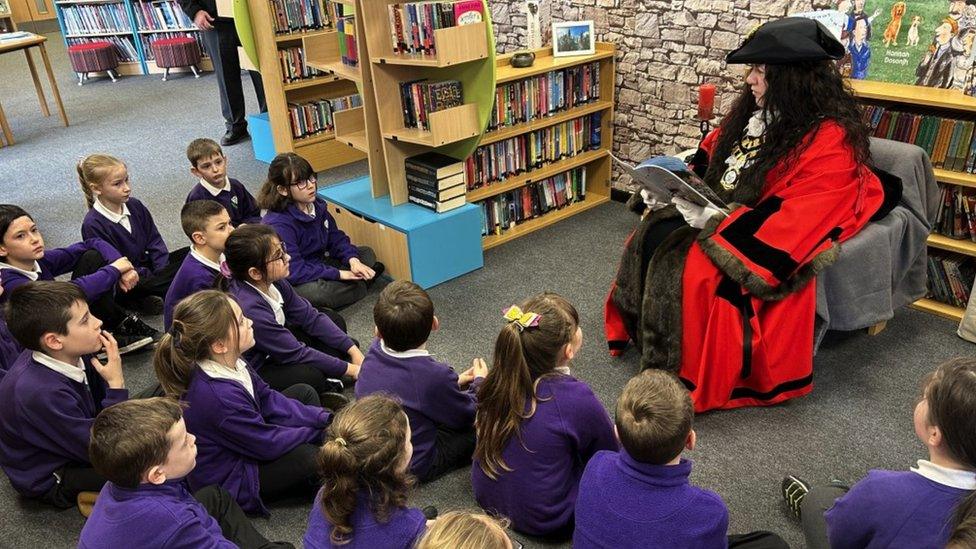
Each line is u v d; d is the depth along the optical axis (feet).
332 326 8.75
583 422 5.80
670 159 7.93
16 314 6.14
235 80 17.42
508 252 11.96
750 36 7.88
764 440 7.46
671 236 8.00
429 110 10.39
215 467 6.39
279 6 14.52
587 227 12.77
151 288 10.41
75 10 25.82
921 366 8.54
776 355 7.64
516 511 6.03
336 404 7.89
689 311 7.65
